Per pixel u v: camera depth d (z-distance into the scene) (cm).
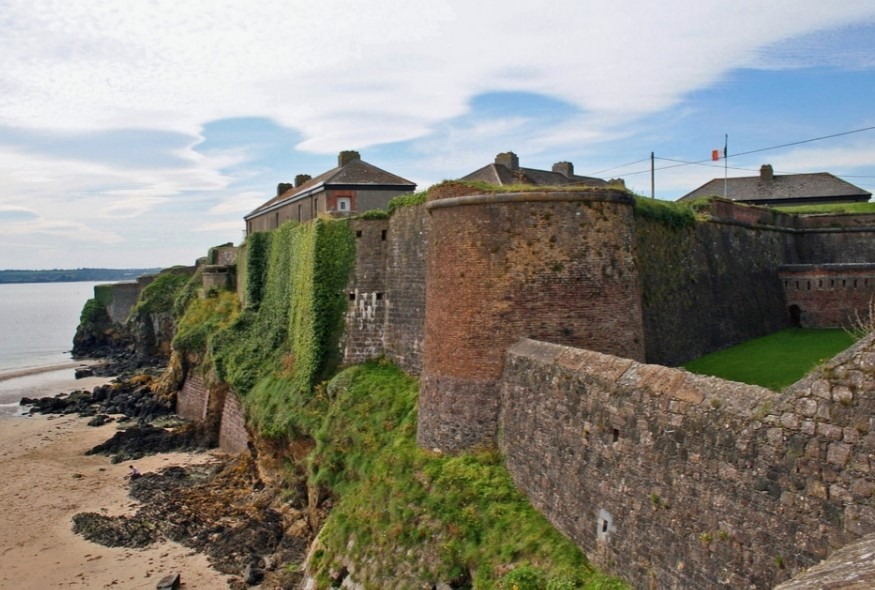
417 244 3050
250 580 2502
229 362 4356
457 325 2091
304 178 6278
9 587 2573
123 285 9931
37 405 6012
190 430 4544
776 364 2377
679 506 1193
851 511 904
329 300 3409
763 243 3562
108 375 7750
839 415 942
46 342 12594
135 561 2758
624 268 2020
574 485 1539
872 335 941
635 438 1328
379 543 1980
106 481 3812
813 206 4556
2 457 4394
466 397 2053
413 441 2331
